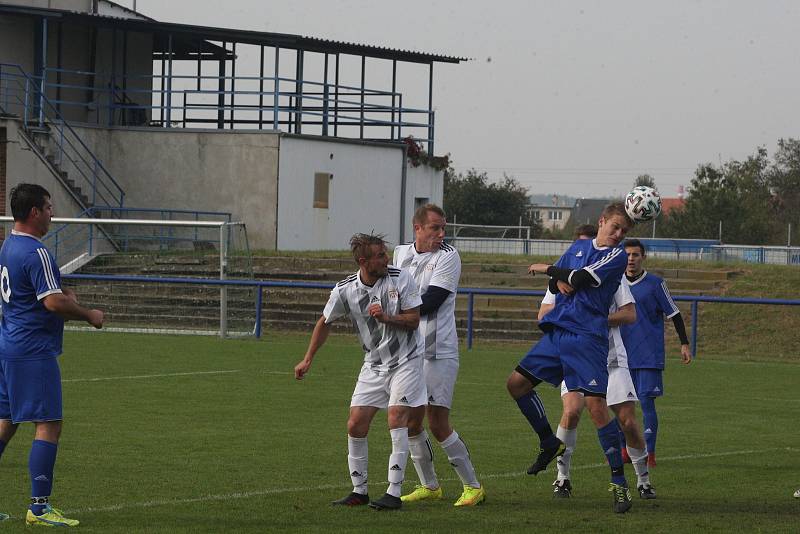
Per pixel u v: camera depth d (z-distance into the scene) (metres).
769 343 50.34
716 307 53.69
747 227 152.50
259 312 50.34
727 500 18.72
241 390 32.84
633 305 18.45
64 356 41.66
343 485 19.44
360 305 17.41
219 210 72.00
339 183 75.56
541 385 36.09
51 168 68.19
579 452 23.61
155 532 15.84
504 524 16.67
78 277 51.34
